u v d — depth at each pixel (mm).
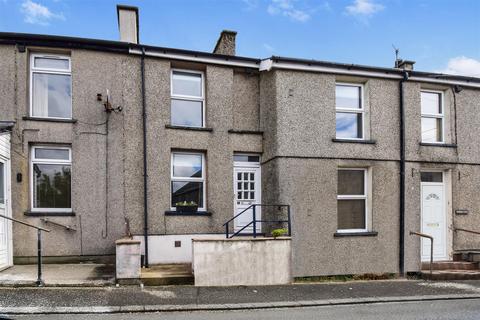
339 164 10906
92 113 10164
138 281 8398
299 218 10422
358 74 11211
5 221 9188
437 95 12445
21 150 9719
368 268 10859
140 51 10367
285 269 9328
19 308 6648
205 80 11117
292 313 7125
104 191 10102
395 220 11227
